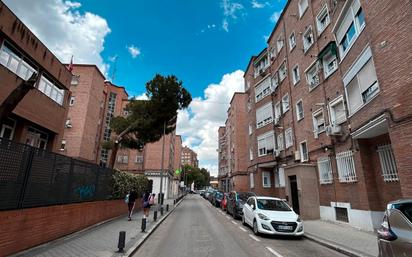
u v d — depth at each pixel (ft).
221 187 207.62
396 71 26.68
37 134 46.52
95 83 107.04
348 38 40.86
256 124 88.28
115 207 50.01
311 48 56.08
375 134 34.55
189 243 28.07
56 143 50.26
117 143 69.21
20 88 21.93
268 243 28.19
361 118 35.35
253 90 93.04
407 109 25.12
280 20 76.59
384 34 28.55
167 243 28.32
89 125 102.22
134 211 62.85
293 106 64.59
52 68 46.91
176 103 73.72
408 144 24.89
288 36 70.08
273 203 37.29
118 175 52.47
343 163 41.68
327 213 45.85
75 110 99.86
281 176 70.13
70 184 31.45
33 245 23.30
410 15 25.25
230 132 160.86
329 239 29.25
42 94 44.47
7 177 20.39
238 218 51.52
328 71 49.21
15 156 21.38
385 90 28.19
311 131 53.83
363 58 35.27
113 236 30.55
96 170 40.52
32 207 23.53
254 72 94.27
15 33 36.09
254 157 88.38
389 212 14.23
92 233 31.96
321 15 53.21
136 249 24.90
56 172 28.02
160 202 72.28
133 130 73.82
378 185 35.04
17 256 20.16
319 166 49.55
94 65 105.81
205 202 120.06
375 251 23.56
